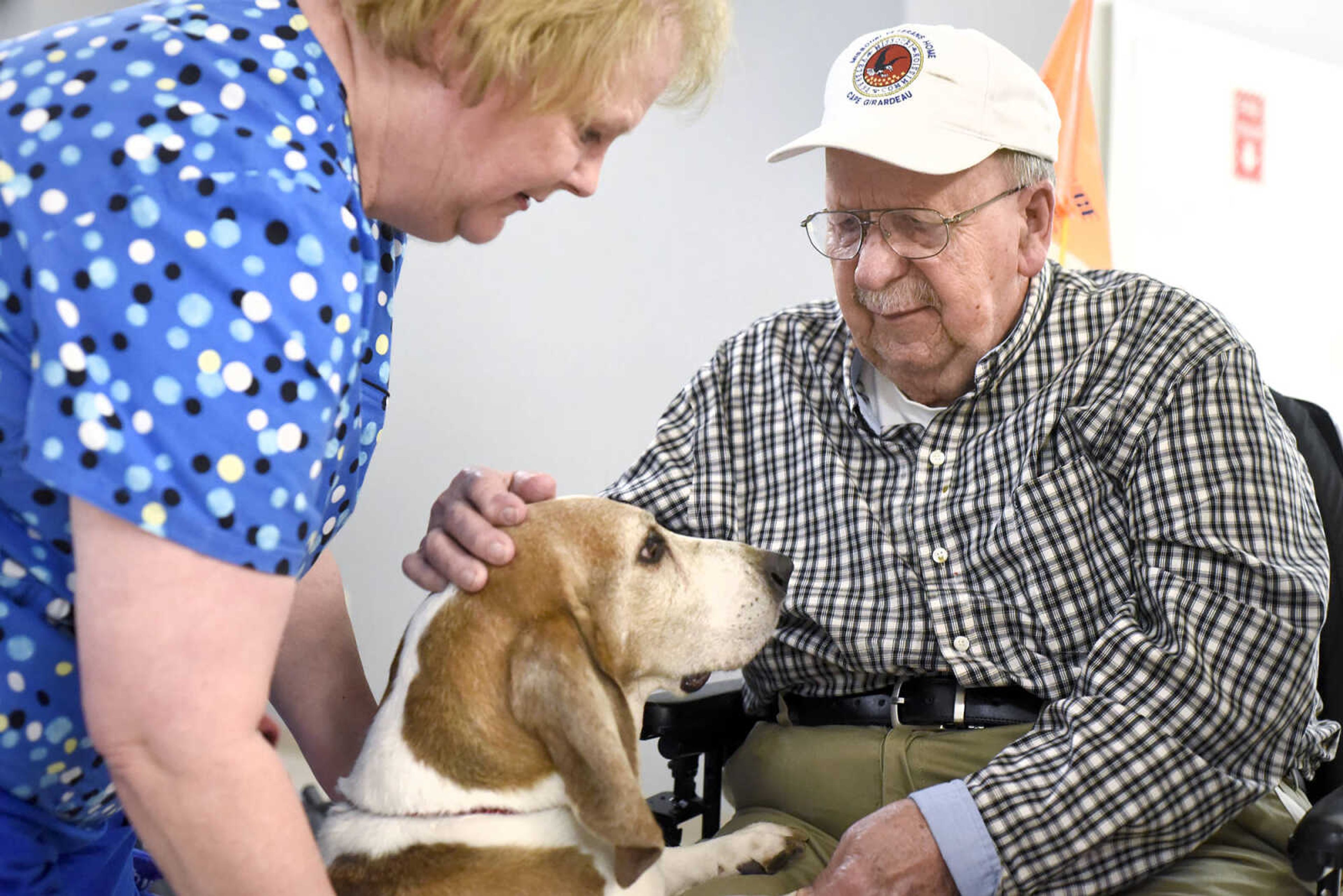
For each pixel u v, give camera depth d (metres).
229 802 0.88
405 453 3.22
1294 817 1.62
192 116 0.90
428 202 1.13
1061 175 3.07
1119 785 1.52
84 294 0.85
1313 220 3.84
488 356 3.26
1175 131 3.54
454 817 1.27
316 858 0.94
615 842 1.20
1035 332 1.79
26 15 3.00
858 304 1.80
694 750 1.89
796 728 1.88
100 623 0.85
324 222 0.93
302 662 1.47
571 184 1.16
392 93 1.05
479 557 1.36
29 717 1.00
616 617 1.45
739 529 1.98
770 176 3.21
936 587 1.77
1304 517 1.66
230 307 0.87
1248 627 1.55
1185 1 3.64
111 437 0.84
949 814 1.50
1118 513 1.70
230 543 0.87
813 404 1.96
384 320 1.21
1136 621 1.65
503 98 1.05
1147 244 3.55
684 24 1.13
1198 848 1.62
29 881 1.08
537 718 1.25
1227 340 1.71
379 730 1.33
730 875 1.67
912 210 1.70
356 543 3.21
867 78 1.74
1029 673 1.71
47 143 0.89
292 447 0.90
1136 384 1.70
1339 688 1.76
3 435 0.90
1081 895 1.55
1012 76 1.73
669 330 3.33
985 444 1.78
